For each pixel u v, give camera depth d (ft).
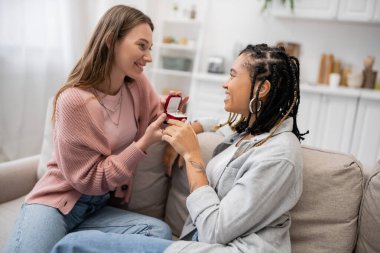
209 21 12.15
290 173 2.67
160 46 11.93
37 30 8.70
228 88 3.19
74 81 3.58
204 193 2.91
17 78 8.38
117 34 3.41
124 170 3.46
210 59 11.68
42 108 9.23
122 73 3.75
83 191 3.57
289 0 10.16
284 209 2.75
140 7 10.91
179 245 2.59
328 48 11.03
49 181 3.74
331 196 3.26
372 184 3.04
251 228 2.74
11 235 3.36
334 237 3.21
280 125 3.08
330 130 9.75
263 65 3.00
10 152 8.59
